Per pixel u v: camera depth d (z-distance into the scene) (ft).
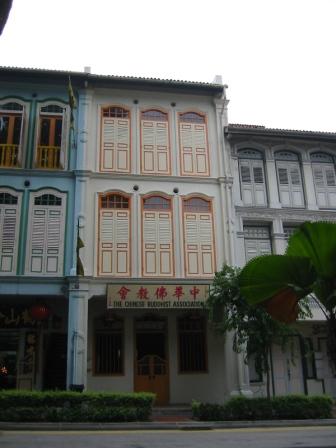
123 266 50.96
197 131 57.88
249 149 59.82
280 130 58.49
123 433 35.53
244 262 54.80
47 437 32.48
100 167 53.98
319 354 55.52
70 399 40.04
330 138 59.72
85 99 55.83
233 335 51.01
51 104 55.36
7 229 49.98
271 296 15.74
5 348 52.54
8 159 52.47
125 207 53.21
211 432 36.19
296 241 15.52
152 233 52.80
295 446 27.48
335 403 52.85
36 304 49.60
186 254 52.75
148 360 52.95
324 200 59.57
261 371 42.63
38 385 51.65
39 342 53.01
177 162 55.98
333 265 14.84
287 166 60.08
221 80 59.72
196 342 54.39
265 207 57.36
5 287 48.21
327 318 15.44
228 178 55.98
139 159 55.21
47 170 52.34
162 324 54.39
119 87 57.00
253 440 31.19
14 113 54.13
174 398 51.96
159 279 50.93
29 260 49.42
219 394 52.65
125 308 49.14
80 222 50.80
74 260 49.90
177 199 54.49
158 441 30.81
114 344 52.80
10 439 31.14
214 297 44.29
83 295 48.52
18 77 55.01
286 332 43.01
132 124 56.49
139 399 40.91
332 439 31.27
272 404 42.09
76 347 46.80
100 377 51.21
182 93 58.59
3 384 51.42
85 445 28.55
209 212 54.90
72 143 54.03
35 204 51.21
